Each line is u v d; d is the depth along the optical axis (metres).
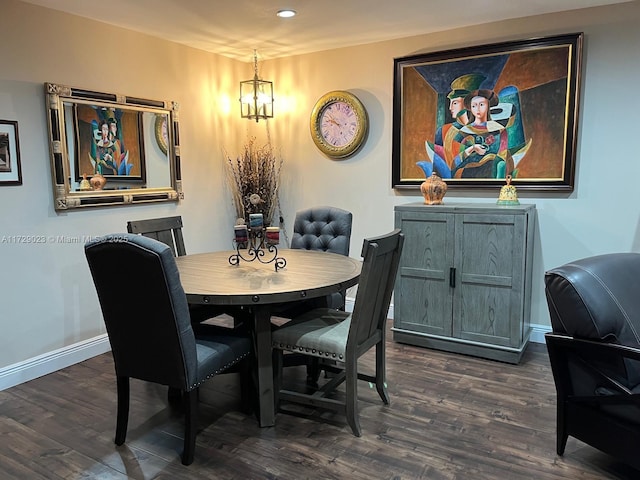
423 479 2.03
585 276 2.05
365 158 4.23
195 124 4.29
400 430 2.42
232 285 2.41
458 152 3.77
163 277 1.97
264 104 4.45
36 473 2.12
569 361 2.12
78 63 3.31
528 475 2.05
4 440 2.38
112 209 3.63
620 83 3.21
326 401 2.43
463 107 3.70
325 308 2.97
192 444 2.16
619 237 3.33
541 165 3.48
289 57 4.47
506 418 2.53
